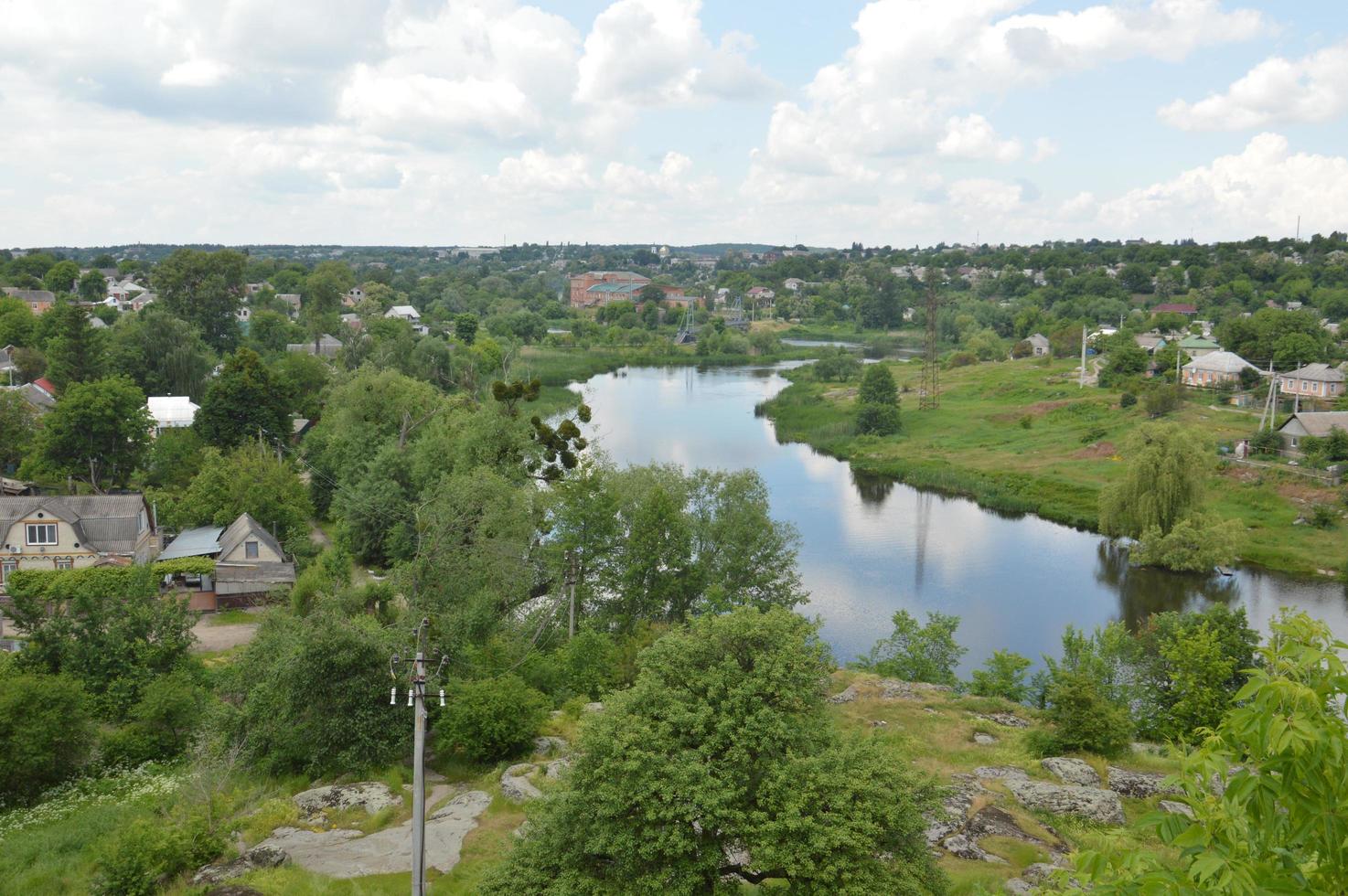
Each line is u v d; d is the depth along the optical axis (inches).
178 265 5251.0
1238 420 3949.3
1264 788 245.3
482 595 1710.1
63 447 2933.1
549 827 731.4
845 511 3243.1
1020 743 1358.3
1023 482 3481.8
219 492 2573.8
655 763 700.0
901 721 1450.5
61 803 1232.2
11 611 1560.0
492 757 1268.5
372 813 1114.7
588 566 1974.7
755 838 676.1
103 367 3809.1
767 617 812.6
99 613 1567.4
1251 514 3014.3
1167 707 1491.1
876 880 658.2
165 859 961.5
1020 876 928.3
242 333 5767.7
